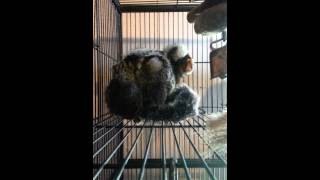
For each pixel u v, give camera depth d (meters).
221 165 0.72
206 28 0.74
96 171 0.69
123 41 0.95
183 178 0.78
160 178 0.80
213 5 0.72
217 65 0.73
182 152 0.80
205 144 0.77
